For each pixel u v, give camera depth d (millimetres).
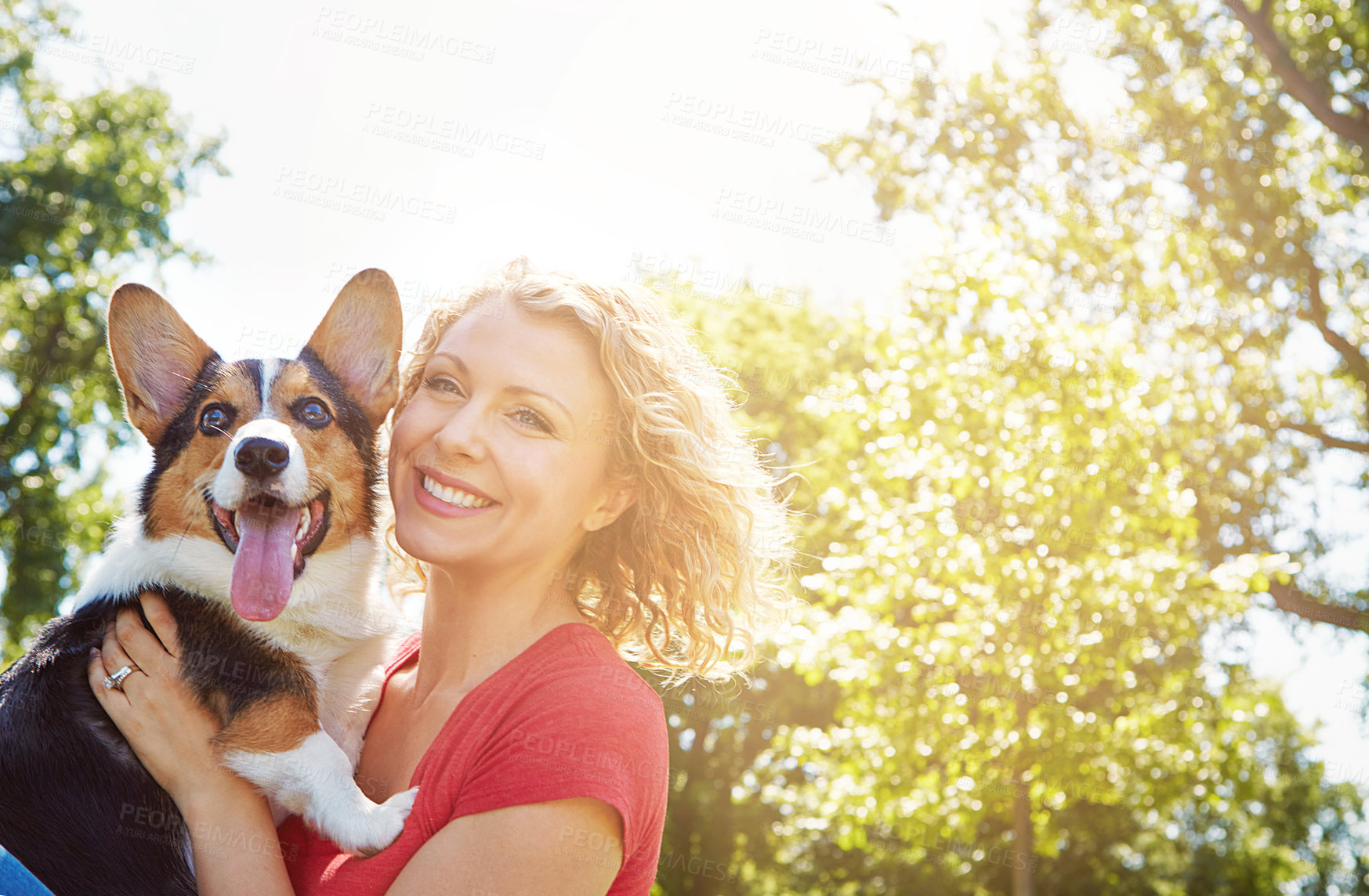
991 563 10352
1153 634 10875
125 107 18703
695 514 2461
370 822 2113
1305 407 14430
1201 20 14180
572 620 2381
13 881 1987
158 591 2498
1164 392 11602
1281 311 14289
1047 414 10758
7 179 17969
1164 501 10820
